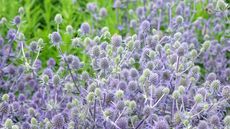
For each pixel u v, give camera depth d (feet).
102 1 5.44
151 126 3.01
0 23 4.15
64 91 3.47
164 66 3.53
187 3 4.71
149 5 4.78
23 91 3.86
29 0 5.37
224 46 4.29
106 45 3.59
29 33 4.88
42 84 3.40
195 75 3.53
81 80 3.56
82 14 5.23
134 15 5.02
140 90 3.33
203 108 3.02
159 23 4.25
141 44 4.01
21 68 3.83
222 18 4.59
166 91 3.11
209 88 3.30
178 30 4.12
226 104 3.16
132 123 3.06
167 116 3.15
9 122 2.98
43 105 3.51
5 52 3.98
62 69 3.59
